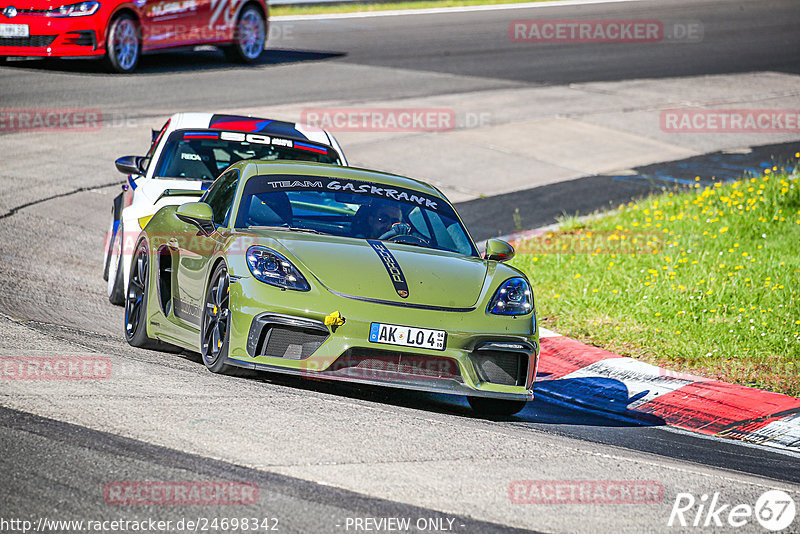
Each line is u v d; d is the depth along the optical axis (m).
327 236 23.17
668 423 24.94
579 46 95.69
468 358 21.23
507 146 60.75
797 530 16.17
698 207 46.72
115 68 69.62
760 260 38.41
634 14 114.88
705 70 87.19
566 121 67.25
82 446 16.42
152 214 29.17
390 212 24.94
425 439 18.72
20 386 19.28
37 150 51.44
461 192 51.84
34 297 29.44
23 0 65.50
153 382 20.42
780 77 85.44
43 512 13.91
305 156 33.12
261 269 21.11
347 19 106.25
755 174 56.66
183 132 33.38
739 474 19.78
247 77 73.31
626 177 56.12
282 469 16.12
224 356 21.22
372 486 15.82
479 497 15.91
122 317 29.16
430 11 113.19
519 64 85.75
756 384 27.84
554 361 29.67
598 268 38.16
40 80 66.25
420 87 74.44
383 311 20.75
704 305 33.50
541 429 22.27
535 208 49.66
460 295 21.83
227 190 25.59
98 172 48.78
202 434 17.42
